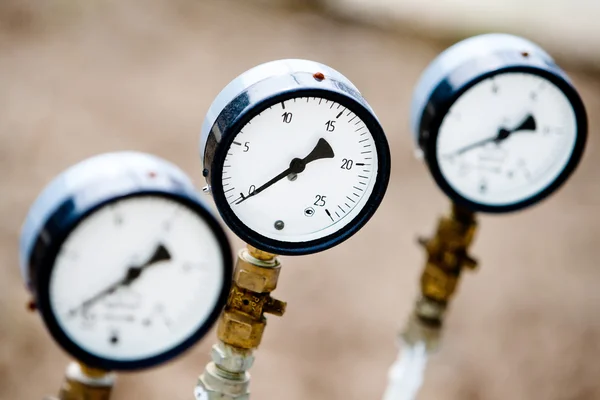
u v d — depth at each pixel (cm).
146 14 245
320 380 145
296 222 66
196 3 260
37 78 200
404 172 203
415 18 277
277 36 251
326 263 171
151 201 67
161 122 196
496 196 79
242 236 65
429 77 79
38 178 168
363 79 236
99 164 69
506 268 181
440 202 195
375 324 159
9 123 182
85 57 215
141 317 69
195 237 68
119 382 134
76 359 70
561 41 279
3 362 132
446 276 84
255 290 68
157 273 69
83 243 67
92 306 68
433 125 77
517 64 75
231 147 64
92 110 194
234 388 69
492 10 287
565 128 77
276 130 64
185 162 185
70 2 237
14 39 214
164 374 137
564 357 161
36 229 68
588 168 226
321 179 65
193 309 70
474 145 77
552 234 196
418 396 146
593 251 193
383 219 186
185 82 215
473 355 158
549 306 173
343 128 64
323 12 271
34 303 72
